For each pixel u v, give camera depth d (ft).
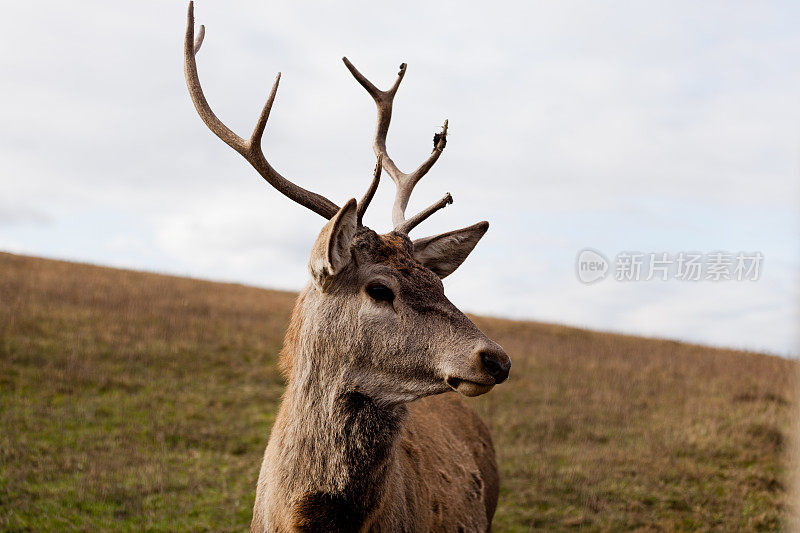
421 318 19.56
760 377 95.45
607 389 88.63
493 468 33.76
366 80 26.78
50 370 70.49
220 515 43.21
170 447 55.47
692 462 59.41
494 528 46.06
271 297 159.22
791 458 59.77
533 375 96.94
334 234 18.88
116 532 39.27
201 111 22.89
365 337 19.81
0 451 48.62
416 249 22.95
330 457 19.76
